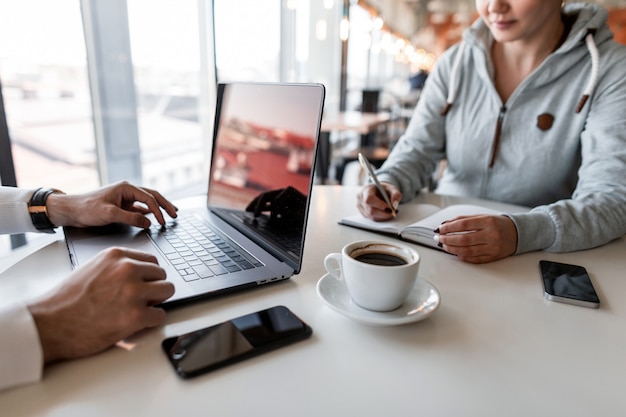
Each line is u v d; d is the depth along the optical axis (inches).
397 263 20.4
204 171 114.5
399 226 32.8
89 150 75.4
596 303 21.8
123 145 83.4
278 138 28.0
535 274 26.0
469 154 49.2
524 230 28.3
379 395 14.9
